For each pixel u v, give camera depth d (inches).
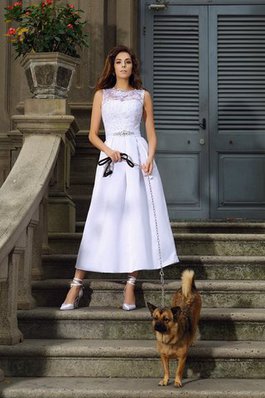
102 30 250.1
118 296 164.2
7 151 246.4
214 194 256.5
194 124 260.8
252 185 256.8
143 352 137.4
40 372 138.2
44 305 165.8
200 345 142.3
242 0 265.7
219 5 265.9
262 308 161.3
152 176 160.9
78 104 243.0
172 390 124.6
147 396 123.9
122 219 157.8
